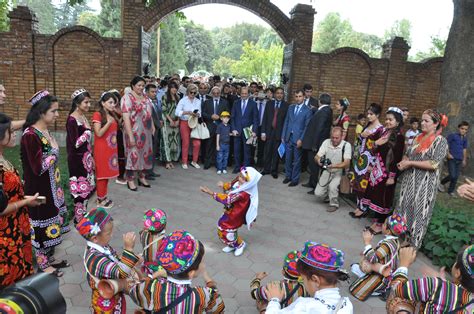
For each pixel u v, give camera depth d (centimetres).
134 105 638
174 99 821
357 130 893
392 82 1101
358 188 580
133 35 966
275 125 796
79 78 975
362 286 370
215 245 473
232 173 822
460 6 756
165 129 812
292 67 1029
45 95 360
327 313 183
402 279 266
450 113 794
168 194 655
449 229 475
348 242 509
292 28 1016
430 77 1116
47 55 949
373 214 615
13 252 281
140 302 220
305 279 202
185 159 834
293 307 192
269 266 432
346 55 1060
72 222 505
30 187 359
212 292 244
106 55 969
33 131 354
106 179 561
